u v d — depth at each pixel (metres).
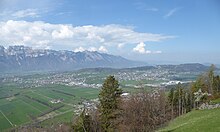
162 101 86.56
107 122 71.31
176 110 97.94
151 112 80.19
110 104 71.62
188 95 102.62
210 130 34.78
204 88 103.06
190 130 38.62
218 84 104.06
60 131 105.06
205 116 50.56
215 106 66.06
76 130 74.38
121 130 71.56
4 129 148.12
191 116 61.12
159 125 76.56
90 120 76.38
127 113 75.44
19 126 152.00
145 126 76.25
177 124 56.44
